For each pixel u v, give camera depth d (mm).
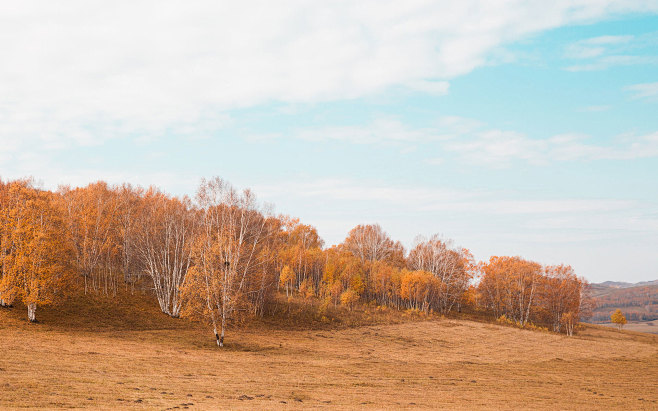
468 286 149875
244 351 61094
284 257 131750
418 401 34438
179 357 50312
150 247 84438
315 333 86250
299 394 34656
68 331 61469
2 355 40219
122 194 103312
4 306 66750
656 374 59938
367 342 80500
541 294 134375
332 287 117750
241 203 75375
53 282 63719
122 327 69375
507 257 141250
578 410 34094
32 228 66125
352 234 179500
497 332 104938
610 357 78938
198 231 77875
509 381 48656
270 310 99188
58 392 28047
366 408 30328
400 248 187875
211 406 27625
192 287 67188
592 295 134000
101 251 88188
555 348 87250
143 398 28625
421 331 98438
